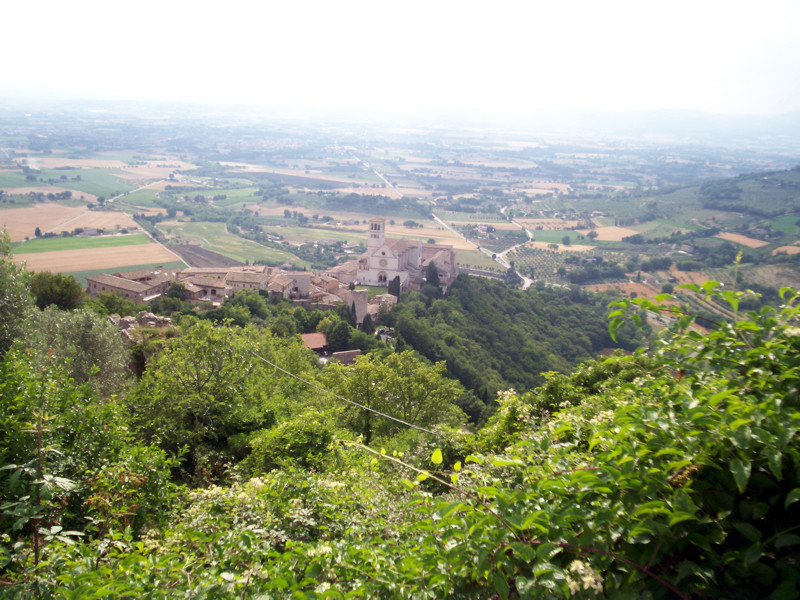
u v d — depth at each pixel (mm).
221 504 11617
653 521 4789
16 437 11945
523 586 5008
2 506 7613
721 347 6180
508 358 92438
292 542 8148
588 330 113812
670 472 5406
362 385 34688
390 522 9938
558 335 110188
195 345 26953
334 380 37812
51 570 7297
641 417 5793
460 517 6109
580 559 5234
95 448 14320
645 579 5012
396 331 82938
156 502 13859
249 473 19625
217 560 8008
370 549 6902
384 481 14602
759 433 4730
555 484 5656
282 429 20438
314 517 11266
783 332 5855
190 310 71438
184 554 8273
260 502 11172
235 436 24938
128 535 8609
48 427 11758
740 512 5004
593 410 11688
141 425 24219
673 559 5090
